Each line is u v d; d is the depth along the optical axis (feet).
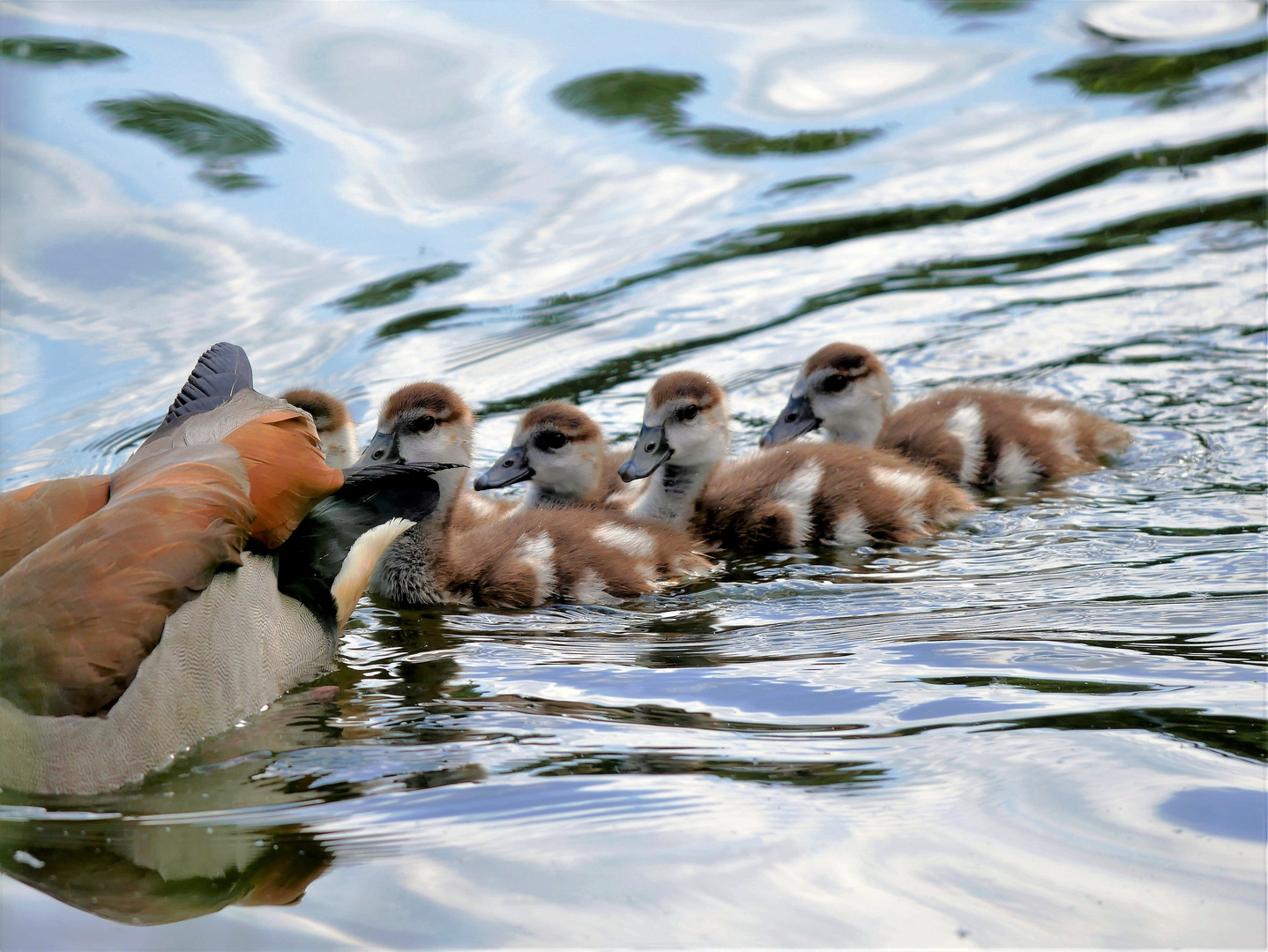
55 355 49.55
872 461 44.29
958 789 24.48
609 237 61.11
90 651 25.98
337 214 60.13
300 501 30.58
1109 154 69.10
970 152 69.26
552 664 32.27
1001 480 45.98
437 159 64.90
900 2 84.02
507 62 73.05
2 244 55.88
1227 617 33.14
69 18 73.87
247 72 69.56
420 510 34.53
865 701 28.71
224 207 59.57
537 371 52.54
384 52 73.20
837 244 62.34
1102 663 30.35
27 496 29.30
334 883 22.00
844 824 23.36
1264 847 22.38
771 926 20.67
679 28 78.59
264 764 26.66
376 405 48.52
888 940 20.33
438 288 56.34
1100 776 24.71
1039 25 81.56
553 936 20.47
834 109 72.23
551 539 39.37
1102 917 20.72
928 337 55.67
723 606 37.14
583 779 25.32
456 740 27.45
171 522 27.66
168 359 49.39
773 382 52.90
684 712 28.60
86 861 23.02
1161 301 57.57
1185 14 82.89
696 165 67.26
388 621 36.65
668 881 21.83
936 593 36.94
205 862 22.88
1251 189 65.62
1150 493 44.09
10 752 25.66
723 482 44.52
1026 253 61.62
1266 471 45.01
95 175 60.18
